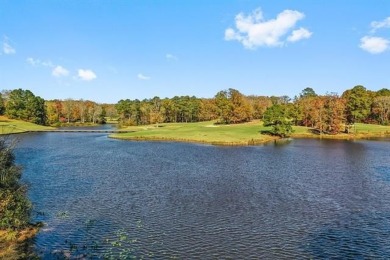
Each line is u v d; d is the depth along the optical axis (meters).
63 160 74.75
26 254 27.41
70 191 46.94
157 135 128.25
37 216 36.62
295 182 53.19
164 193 45.84
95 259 26.69
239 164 69.44
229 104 180.00
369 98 165.00
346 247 29.23
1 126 172.75
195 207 39.75
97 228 33.19
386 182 53.72
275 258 27.08
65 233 31.92
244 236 31.31
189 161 72.88
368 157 80.62
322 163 71.62
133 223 34.53
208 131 136.88
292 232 32.41
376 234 32.12
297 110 174.38
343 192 47.34
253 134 127.75
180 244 29.50
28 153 86.81
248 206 40.31
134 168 64.50
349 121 152.38
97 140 121.44
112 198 43.38
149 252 27.94
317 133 142.00
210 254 27.62
